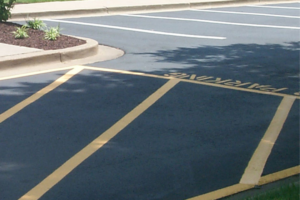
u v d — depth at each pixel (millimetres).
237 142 6539
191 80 9500
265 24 17047
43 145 6320
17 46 11344
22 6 18812
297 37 14672
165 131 6859
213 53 12141
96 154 6066
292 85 9328
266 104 8133
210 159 5988
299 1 24453
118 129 6906
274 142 6574
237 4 22484
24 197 5016
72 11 18062
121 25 16156
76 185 5289
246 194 5125
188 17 18234
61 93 8555
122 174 5551
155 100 8219
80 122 7152
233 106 7988
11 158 5918
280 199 4570
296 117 7555
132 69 10336
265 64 11023
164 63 10930
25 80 9359
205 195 5105
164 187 5273
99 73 9969
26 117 7336
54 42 11922
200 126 7078
